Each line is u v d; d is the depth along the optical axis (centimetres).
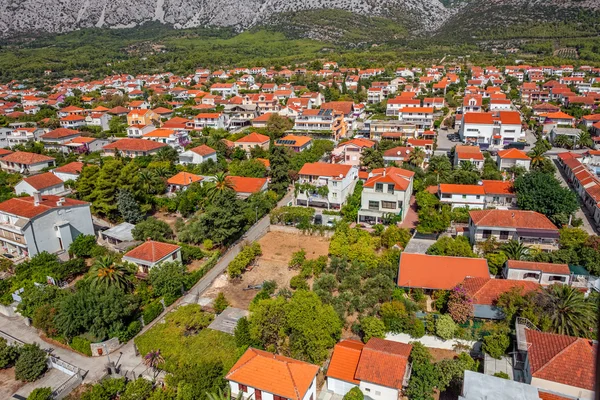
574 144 12456
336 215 8419
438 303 5372
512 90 19075
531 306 4725
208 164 11025
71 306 5166
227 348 4956
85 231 7669
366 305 5462
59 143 13562
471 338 4741
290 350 4906
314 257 7006
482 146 12644
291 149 11675
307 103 16512
